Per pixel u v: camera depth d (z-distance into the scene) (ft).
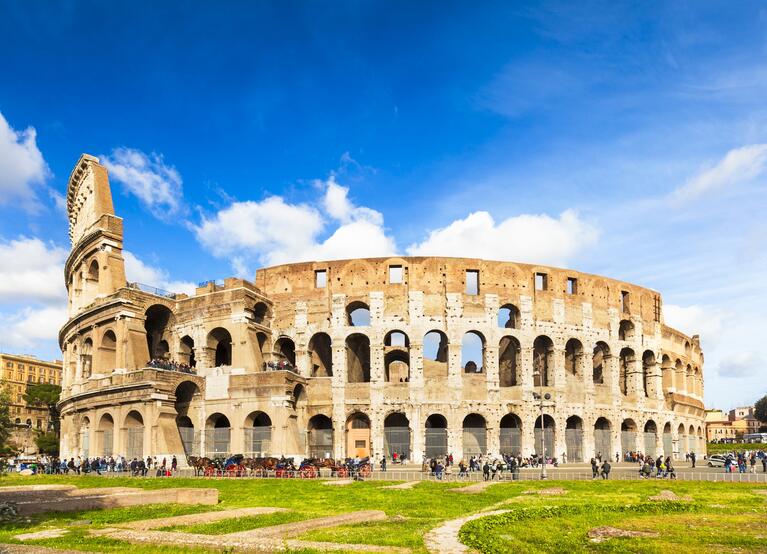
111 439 296.51
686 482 195.62
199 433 292.81
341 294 312.91
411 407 299.99
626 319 353.31
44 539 89.35
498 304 316.60
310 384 306.76
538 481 198.49
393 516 119.14
